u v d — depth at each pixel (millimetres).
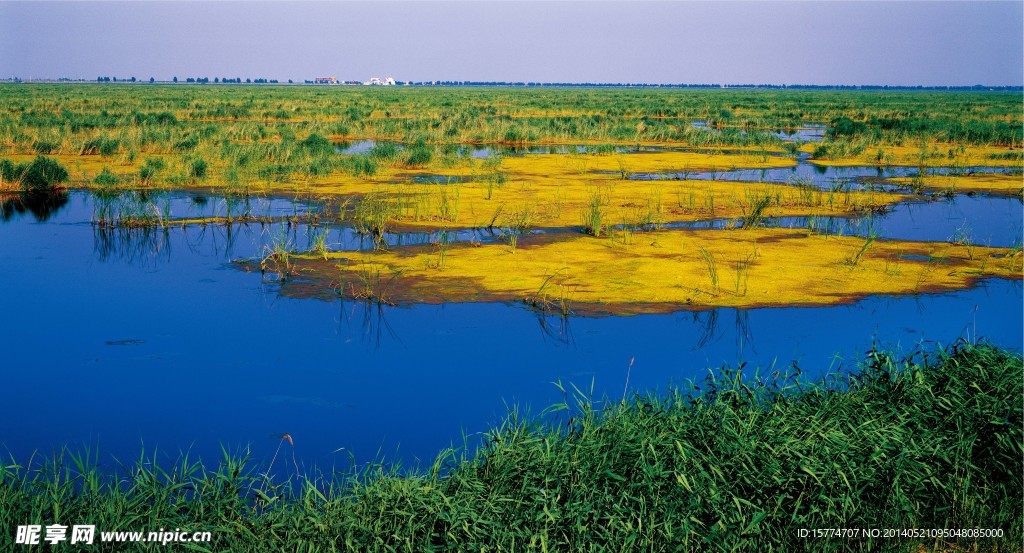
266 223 16688
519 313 10695
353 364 8867
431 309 10820
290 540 5223
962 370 7477
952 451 6469
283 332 9891
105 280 12234
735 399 6762
